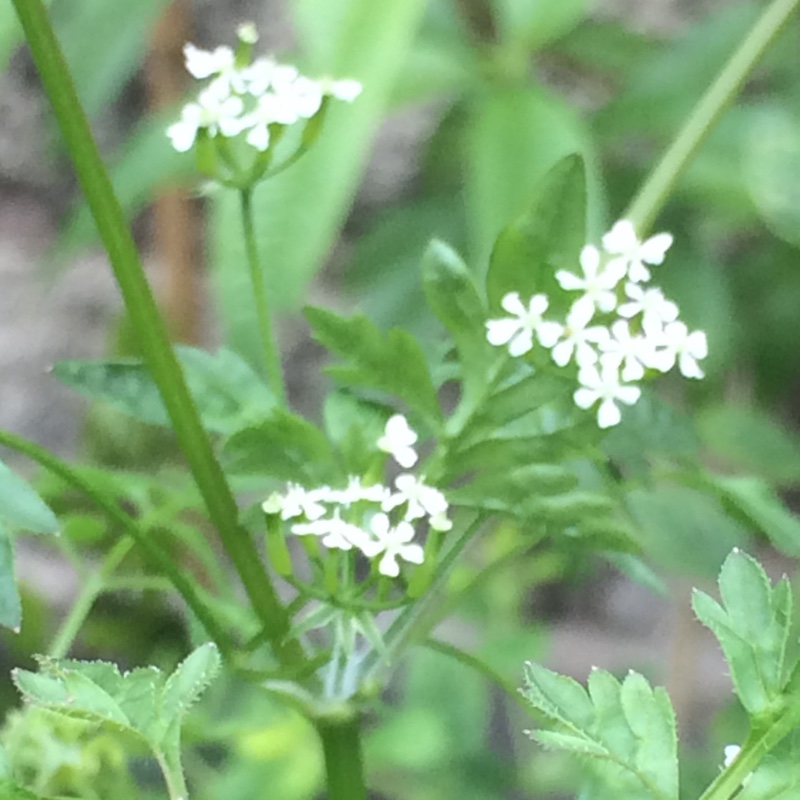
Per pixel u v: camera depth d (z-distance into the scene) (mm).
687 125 192
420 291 274
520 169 221
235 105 175
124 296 172
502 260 173
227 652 178
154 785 234
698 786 259
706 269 268
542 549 284
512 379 175
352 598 171
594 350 177
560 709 169
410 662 268
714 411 242
